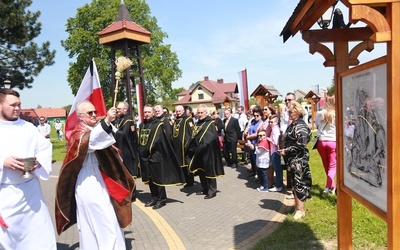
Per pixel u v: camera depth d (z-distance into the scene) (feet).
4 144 11.80
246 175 32.91
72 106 15.40
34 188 12.25
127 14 38.96
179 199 25.05
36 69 70.23
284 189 25.76
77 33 114.21
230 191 26.63
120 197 13.67
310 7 10.53
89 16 115.65
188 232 17.75
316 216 18.06
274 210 20.68
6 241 11.50
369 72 9.15
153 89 126.41
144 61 119.55
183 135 27.50
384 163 8.46
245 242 15.76
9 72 68.39
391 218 7.92
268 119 25.52
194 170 25.46
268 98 56.95
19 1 68.13
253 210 20.98
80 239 13.26
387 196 8.11
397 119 7.70
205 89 184.85
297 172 17.79
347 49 11.83
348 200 11.89
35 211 12.18
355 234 15.57
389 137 7.87
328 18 11.95
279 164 25.04
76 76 117.39
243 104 40.96
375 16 7.70
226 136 37.86
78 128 13.19
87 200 12.95
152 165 22.54
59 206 13.37
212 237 16.79
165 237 17.12
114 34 37.52
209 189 24.84
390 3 7.59
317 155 41.96
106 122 13.08
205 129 24.48
